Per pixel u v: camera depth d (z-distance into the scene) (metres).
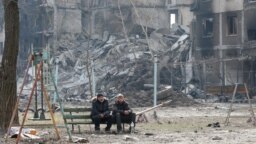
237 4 135.38
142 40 159.25
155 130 45.06
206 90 122.50
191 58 145.62
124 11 179.88
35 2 184.88
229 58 126.88
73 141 35.34
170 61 143.88
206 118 62.66
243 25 133.00
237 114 71.25
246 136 39.06
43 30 179.88
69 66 157.38
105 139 37.31
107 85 135.50
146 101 101.25
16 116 42.56
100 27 184.00
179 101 99.19
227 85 122.62
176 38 160.50
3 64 42.38
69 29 183.00
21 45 182.62
